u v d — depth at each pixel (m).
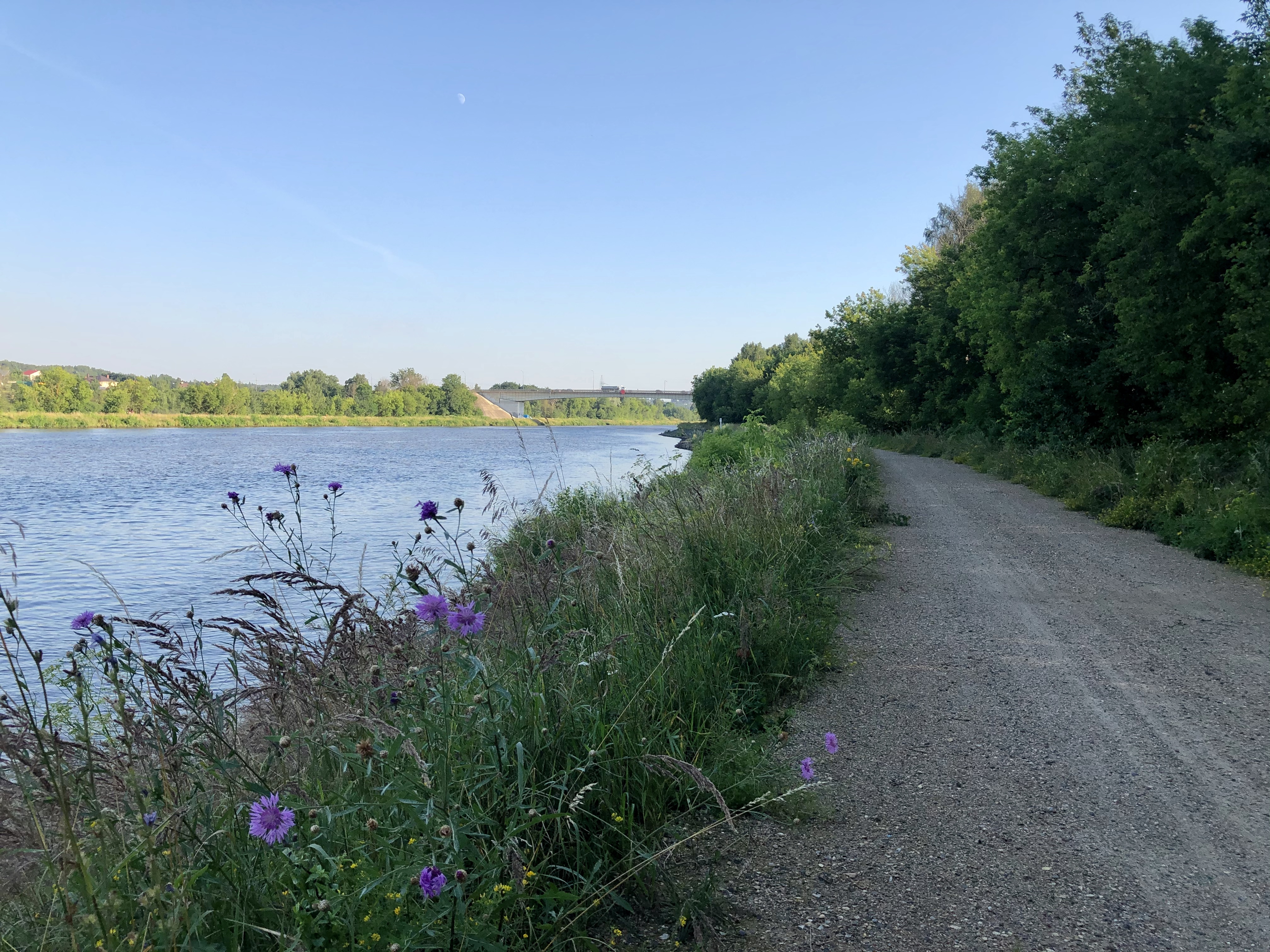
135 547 18.30
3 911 2.08
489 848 2.56
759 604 5.81
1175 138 15.54
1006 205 22.02
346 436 111.00
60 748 2.18
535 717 3.12
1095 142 17.00
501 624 3.76
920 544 10.84
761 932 2.74
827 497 11.20
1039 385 20.95
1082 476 15.71
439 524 3.45
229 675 3.35
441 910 2.13
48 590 12.77
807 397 56.84
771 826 3.47
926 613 7.25
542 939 2.49
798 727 4.64
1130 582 8.45
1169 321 15.23
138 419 129.88
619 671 3.93
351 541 14.98
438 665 2.93
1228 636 6.41
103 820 2.07
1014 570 9.11
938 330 37.75
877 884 3.05
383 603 3.63
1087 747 4.33
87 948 1.85
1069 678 5.46
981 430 32.19
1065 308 21.27
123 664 2.58
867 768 4.09
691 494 8.59
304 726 2.79
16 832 2.11
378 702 2.95
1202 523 10.36
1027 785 3.90
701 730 3.97
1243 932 2.74
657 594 5.41
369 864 2.18
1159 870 3.14
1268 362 13.06
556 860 2.87
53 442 83.06
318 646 3.12
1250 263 12.88
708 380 118.06
